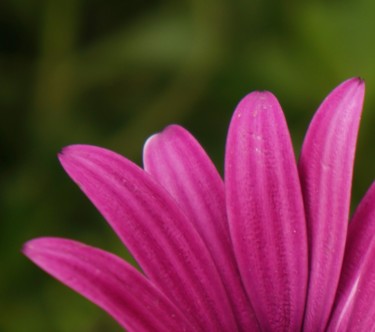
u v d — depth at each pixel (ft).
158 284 0.67
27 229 0.91
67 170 0.66
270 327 0.69
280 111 0.69
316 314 0.69
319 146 0.68
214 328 0.68
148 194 0.67
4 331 0.88
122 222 0.66
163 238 0.67
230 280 0.69
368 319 0.67
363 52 0.92
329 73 0.93
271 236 0.69
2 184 0.93
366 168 0.93
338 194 0.68
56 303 0.89
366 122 0.93
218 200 0.69
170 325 0.65
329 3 0.95
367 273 0.67
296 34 0.93
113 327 0.88
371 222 0.68
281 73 0.94
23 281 0.90
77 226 0.93
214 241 0.69
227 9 0.95
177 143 0.70
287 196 0.69
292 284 0.69
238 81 0.95
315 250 0.69
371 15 0.92
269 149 0.69
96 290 0.63
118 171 0.67
